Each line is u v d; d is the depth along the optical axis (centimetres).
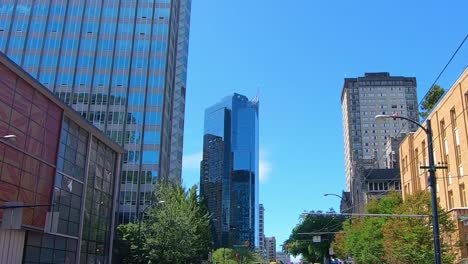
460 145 3966
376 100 19188
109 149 5172
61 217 3931
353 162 10906
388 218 3975
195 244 6172
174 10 11281
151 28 10481
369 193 8969
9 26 10231
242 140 18688
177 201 6197
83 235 4375
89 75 10088
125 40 10356
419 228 3281
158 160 9606
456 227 3503
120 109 9906
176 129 11181
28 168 3412
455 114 4094
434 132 4631
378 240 4503
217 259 10544
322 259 10012
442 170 4406
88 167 4525
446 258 3219
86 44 10269
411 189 5366
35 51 10138
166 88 10256
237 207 16712
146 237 5588
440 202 4438
